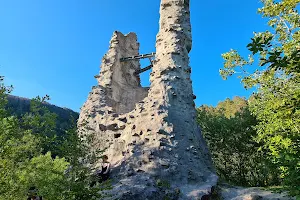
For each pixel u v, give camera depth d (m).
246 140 25.95
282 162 6.32
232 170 26.02
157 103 16.03
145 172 12.63
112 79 23.20
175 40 19.31
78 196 8.94
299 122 12.87
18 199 10.26
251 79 13.88
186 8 21.89
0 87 10.58
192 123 16.08
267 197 11.86
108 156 15.62
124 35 27.36
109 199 10.61
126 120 17.27
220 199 12.50
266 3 13.75
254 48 4.94
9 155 9.69
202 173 13.49
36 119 11.27
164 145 13.76
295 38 11.45
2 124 9.67
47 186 9.40
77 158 9.88
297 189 5.93
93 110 19.77
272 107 12.17
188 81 18.05
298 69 5.81
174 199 11.43
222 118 28.70
